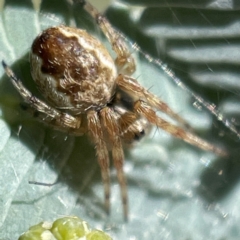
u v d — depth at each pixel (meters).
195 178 0.08
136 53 0.08
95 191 0.07
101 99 0.07
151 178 0.08
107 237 0.07
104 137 0.07
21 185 0.07
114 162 0.07
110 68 0.07
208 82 0.08
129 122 0.07
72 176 0.07
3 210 0.07
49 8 0.07
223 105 0.08
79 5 0.07
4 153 0.07
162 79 0.08
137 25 0.08
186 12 0.08
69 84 0.07
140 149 0.08
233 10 0.08
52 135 0.07
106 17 0.08
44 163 0.07
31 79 0.07
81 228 0.07
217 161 0.08
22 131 0.07
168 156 0.08
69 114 0.07
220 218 0.08
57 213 0.07
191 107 0.08
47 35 0.07
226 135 0.08
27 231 0.07
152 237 0.07
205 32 0.08
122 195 0.07
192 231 0.08
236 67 0.08
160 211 0.08
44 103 0.07
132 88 0.07
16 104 0.07
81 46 0.07
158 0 0.08
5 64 0.07
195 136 0.07
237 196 0.08
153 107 0.07
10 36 0.07
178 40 0.08
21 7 0.07
